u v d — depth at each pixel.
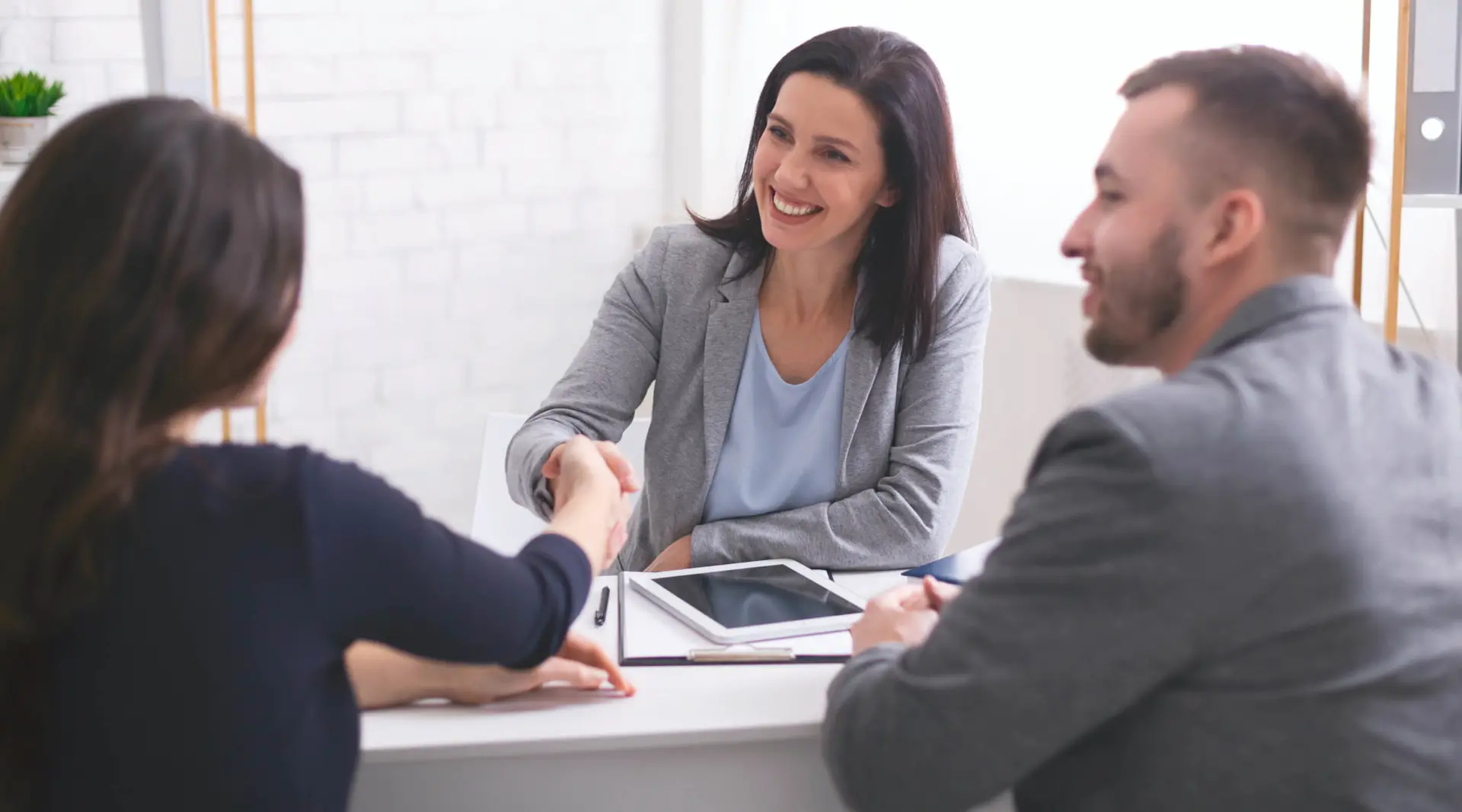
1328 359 0.96
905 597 1.23
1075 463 0.94
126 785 0.84
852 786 1.01
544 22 3.07
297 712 0.85
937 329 1.75
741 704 1.16
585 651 1.19
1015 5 2.81
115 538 0.82
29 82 2.06
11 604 0.80
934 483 1.70
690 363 1.79
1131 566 0.90
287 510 0.85
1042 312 2.81
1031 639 0.91
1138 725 0.94
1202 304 1.02
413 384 3.03
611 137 3.21
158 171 0.81
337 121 2.84
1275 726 0.90
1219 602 0.89
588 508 1.17
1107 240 1.03
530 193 3.12
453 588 0.91
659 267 1.82
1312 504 0.90
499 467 2.10
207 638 0.82
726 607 1.39
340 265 2.89
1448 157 1.79
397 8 2.87
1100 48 2.71
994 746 0.93
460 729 1.09
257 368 0.86
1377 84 1.55
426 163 2.96
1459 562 0.95
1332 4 2.43
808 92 1.62
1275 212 0.99
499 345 3.14
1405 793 0.89
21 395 0.80
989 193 2.90
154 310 0.80
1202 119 0.99
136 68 2.49
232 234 0.82
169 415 0.83
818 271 1.72
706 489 1.76
